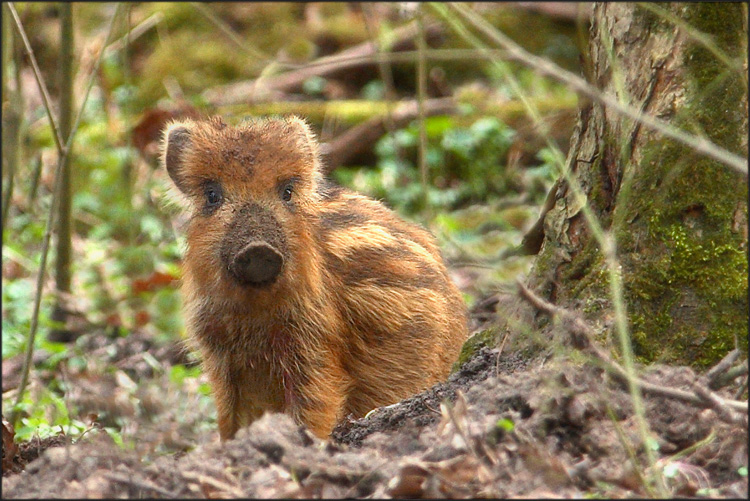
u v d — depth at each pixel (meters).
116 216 18.34
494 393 7.23
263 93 22.25
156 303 15.64
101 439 7.90
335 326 10.12
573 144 8.82
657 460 6.49
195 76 23.30
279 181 9.55
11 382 13.03
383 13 24.41
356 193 11.59
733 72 7.71
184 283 10.27
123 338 14.71
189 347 10.65
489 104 21.27
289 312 9.70
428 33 23.05
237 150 9.55
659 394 6.61
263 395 10.35
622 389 7.07
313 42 23.94
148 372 13.61
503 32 23.45
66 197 14.70
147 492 6.41
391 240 10.66
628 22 8.12
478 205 19.36
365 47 22.67
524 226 17.50
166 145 10.28
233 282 9.25
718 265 7.67
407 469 6.22
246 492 6.36
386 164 20.11
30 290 15.92
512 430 6.64
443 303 10.80
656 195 7.84
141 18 24.81
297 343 9.86
